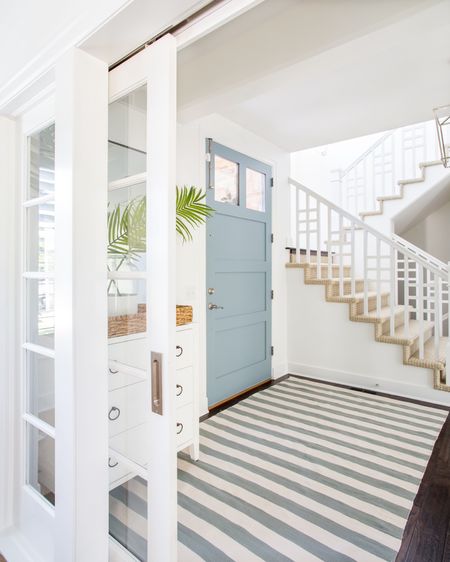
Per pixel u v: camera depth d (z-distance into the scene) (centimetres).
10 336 149
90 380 107
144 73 100
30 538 141
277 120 301
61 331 108
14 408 150
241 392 324
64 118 105
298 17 172
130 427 109
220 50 201
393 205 443
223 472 197
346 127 316
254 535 151
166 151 94
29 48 115
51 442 139
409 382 318
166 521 96
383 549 142
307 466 203
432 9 151
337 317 360
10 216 148
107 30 94
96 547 109
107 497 111
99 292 109
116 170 115
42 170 142
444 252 512
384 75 227
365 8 161
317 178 531
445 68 220
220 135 296
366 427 253
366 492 179
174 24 93
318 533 151
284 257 388
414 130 439
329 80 235
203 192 279
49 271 138
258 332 348
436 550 141
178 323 202
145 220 106
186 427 204
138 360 106
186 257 261
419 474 194
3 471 148
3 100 134
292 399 310
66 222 105
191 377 208
